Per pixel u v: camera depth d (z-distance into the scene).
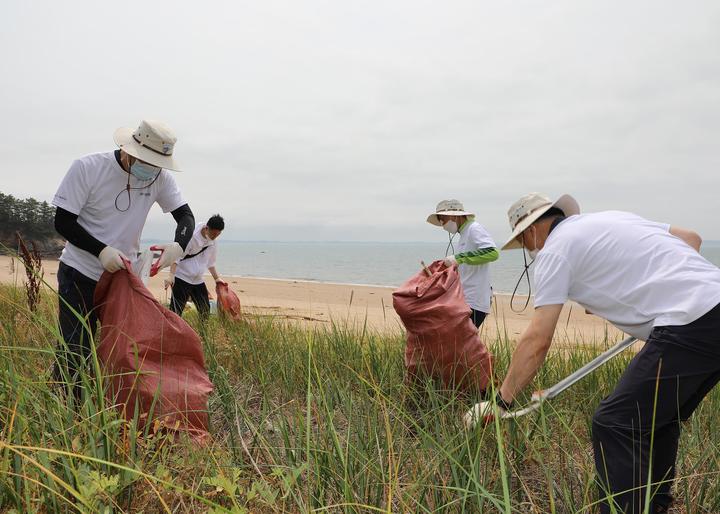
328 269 62.91
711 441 2.62
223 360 4.08
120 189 2.97
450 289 3.39
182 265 6.02
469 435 2.30
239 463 2.21
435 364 3.24
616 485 1.90
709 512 2.15
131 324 2.58
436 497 1.97
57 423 1.96
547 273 2.14
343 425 2.91
